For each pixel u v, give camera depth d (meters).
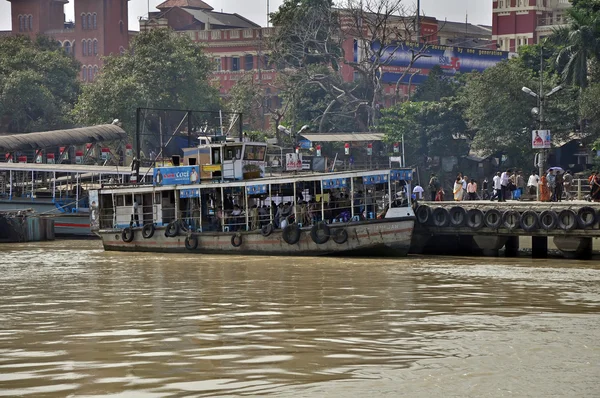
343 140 100.12
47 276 41.88
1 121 125.00
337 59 115.19
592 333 25.09
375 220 48.06
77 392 19.02
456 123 97.75
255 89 125.12
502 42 170.62
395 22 140.50
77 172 74.12
